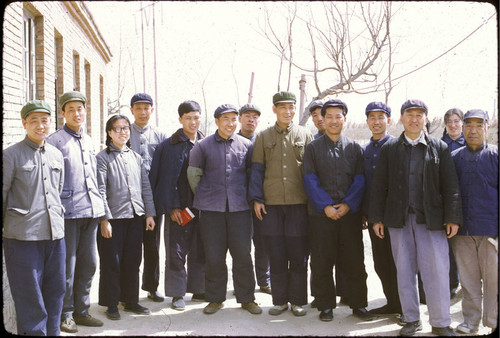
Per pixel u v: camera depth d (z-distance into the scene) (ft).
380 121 13.96
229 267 19.39
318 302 13.53
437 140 12.28
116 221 13.60
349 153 13.57
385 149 12.84
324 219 13.37
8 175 10.47
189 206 14.83
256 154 14.24
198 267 15.40
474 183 11.98
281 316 13.91
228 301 15.48
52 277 11.32
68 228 12.16
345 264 13.65
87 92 34.37
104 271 13.50
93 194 12.61
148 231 15.07
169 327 12.88
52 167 11.17
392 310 13.69
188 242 14.90
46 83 21.13
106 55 41.22
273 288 14.14
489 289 11.99
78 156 12.47
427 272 12.16
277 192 13.80
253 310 14.15
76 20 28.53
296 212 13.93
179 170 14.74
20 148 10.80
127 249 13.99
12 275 10.70
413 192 12.29
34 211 10.73
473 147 12.26
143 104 15.67
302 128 14.48
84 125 32.96
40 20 20.67
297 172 13.96
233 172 14.19
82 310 12.86
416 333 12.28
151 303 15.17
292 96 13.94
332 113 13.41
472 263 12.32
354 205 13.15
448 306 12.06
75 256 12.45
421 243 12.23
